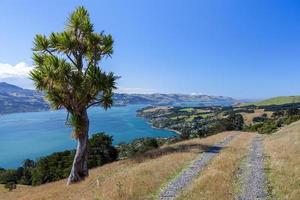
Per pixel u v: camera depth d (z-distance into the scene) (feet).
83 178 101.50
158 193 62.18
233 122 424.46
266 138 191.42
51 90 96.02
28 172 345.31
